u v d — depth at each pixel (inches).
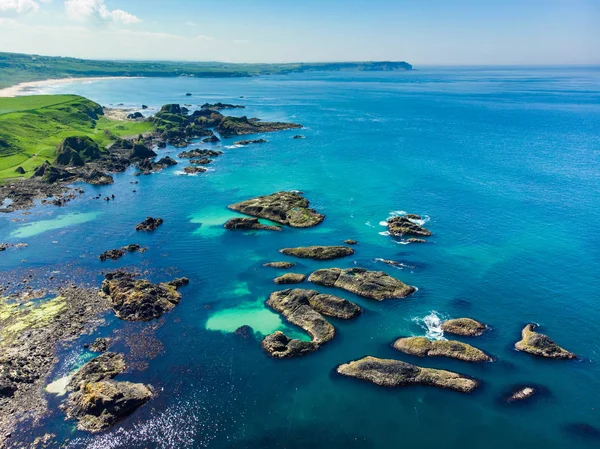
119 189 4613.7
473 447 1672.0
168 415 1801.2
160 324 2361.0
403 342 2194.9
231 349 2178.9
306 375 2020.2
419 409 1839.3
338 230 3521.2
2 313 2420.0
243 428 1749.5
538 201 4060.0
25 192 4367.6
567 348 2190.0
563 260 2992.1
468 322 2319.1
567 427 1754.4
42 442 1668.3
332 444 1683.1
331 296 2506.2
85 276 2829.7
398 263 2974.9
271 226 3565.5
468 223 3609.7
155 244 3299.7
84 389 1879.9
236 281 2792.8
